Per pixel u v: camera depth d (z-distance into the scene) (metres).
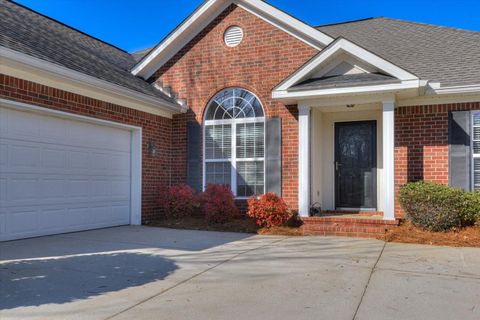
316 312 3.95
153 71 11.95
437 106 9.23
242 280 5.06
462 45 10.69
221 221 9.85
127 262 5.97
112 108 9.50
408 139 9.44
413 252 6.73
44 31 10.21
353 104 9.16
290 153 10.28
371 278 5.14
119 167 10.12
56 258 6.14
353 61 9.30
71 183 8.75
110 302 4.22
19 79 7.30
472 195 8.04
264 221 9.23
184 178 11.44
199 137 11.28
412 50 10.94
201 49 11.45
